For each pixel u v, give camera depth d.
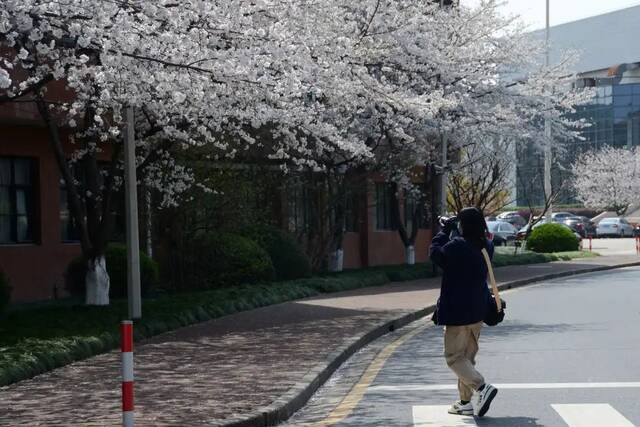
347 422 9.73
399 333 17.97
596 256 45.59
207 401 10.23
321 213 29.78
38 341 13.55
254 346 14.77
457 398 10.89
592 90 35.88
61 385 11.41
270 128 22.03
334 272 30.95
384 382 12.27
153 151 18.80
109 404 10.16
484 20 31.97
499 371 12.68
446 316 9.66
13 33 11.75
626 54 101.12
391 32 24.86
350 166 29.53
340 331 16.66
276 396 10.48
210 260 24.64
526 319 19.31
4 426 9.02
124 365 7.92
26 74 18.59
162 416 9.42
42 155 23.84
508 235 57.72
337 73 17.50
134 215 16.66
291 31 15.31
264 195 27.86
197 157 22.66
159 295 22.88
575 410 9.95
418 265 35.59
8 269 22.83
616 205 89.81
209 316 18.67
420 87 28.56
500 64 33.31
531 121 37.47
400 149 30.23
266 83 14.05
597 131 102.69
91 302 18.84
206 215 24.55
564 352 14.38
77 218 18.64
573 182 80.62
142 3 12.58
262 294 22.08
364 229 37.22
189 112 16.22
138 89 14.30
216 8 13.36
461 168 36.81
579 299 23.88
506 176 49.59
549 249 48.62
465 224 9.86
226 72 13.39
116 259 22.14
